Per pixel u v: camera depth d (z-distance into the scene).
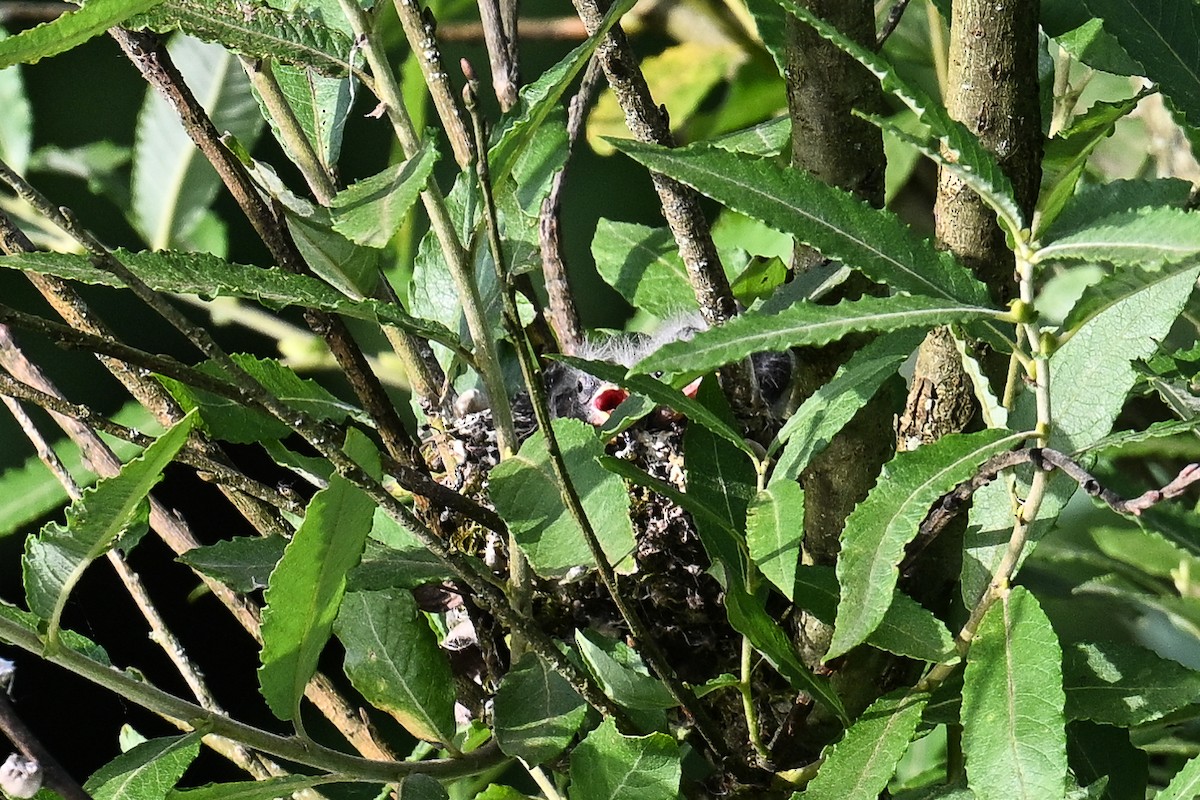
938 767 1.06
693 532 0.97
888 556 0.74
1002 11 0.77
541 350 1.02
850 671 0.84
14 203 1.11
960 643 0.78
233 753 0.92
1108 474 0.96
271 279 0.78
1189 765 0.77
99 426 0.80
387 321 0.80
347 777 0.81
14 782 0.71
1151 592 1.08
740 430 0.95
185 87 0.85
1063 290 1.08
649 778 0.80
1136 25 0.82
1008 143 0.78
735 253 1.11
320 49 0.79
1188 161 1.06
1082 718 0.80
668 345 0.71
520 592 0.84
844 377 0.79
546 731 0.83
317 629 0.79
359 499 0.76
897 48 1.18
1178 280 0.78
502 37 0.95
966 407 0.83
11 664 0.73
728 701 0.90
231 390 0.76
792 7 0.71
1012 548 0.77
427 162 0.74
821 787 0.78
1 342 0.91
